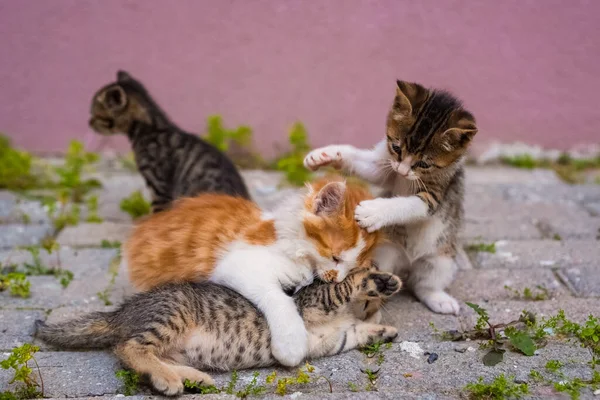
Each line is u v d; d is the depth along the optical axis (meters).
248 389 1.43
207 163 1.79
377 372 1.46
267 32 2.02
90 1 2.00
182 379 1.44
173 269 1.54
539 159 2.09
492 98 2.06
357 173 1.63
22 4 2.00
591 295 1.61
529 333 1.51
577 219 1.83
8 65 2.03
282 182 1.99
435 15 2.01
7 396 1.41
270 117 2.06
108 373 1.46
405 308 1.59
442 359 1.48
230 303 1.48
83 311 1.57
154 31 2.02
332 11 2.01
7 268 1.68
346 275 1.52
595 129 2.08
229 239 1.54
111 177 2.02
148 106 1.85
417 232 1.58
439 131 1.54
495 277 1.65
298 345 1.47
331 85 2.04
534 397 1.42
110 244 1.75
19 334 1.52
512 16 2.01
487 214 1.86
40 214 1.85
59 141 2.07
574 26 2.02
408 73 2.04
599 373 1.44
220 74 2.04
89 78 2.04
